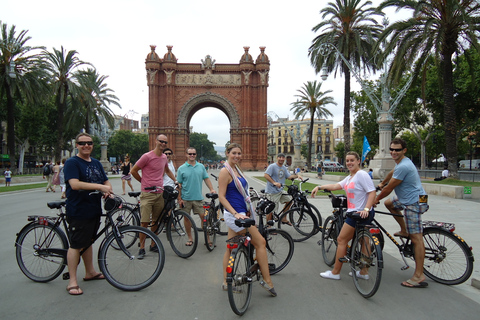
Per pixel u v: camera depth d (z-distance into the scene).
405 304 4.35
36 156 71.38
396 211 5.71
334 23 28.44
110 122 48.94
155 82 57.72
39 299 4.46
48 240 5.21
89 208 4.80
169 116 57.25
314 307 4.26
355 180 5.10
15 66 28.28
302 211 7.97
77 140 4.95
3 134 59.00
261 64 58.69
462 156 62.59
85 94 34.69
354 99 47.56
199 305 4.30
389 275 5.51
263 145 58.62
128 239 5.87
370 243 4.71
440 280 5.19
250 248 4.73
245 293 4.18
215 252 6.99
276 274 5.59
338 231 5.80
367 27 27.11
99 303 4.34
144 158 6.65
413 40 19.14
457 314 4.05
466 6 17.30
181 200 7.38
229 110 58.97
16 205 13.75
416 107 38.31
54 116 50.59
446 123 19.47
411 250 5.42
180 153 58.16
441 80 20.05
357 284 4.82
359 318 3.94
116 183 28.58
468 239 7.55
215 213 7.69
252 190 8.98
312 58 30.27
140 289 4.79
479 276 5.16
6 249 6.96
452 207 12.70
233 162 4.74
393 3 18.92
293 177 8.49
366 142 21.39
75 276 4.75
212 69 58.84
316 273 5.64
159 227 6.91
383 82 25.78
